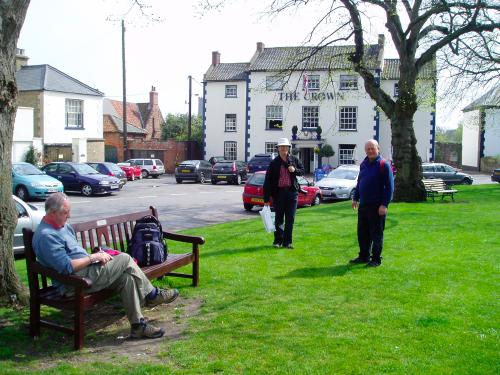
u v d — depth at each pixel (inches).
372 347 186.7
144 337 204.2
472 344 188.5
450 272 297.9
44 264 199.0
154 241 243.4
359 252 345.7
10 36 220.4
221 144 1973.4
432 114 1747.0
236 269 309.4
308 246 382.6
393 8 700.0
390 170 309.3
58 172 1020.5
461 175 1352.1
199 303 246.8
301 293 258.7
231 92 1947.6
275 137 1889.8
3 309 225.6
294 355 180.9
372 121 1775.3
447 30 735.7
